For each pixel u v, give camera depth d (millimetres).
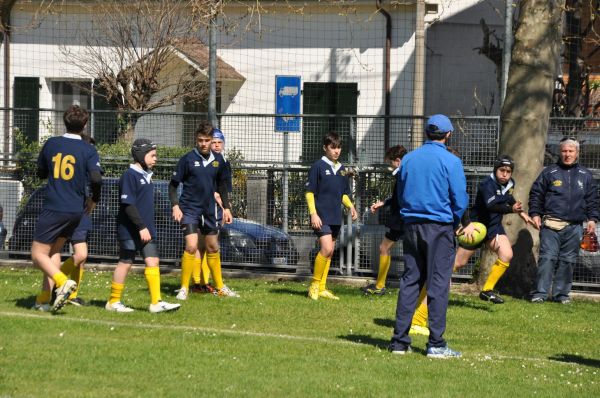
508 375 20500
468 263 35250
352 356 21656
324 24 57344
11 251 37938
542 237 32812
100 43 56500
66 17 57125
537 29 33906
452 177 21875
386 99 57188
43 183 38156
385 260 32531
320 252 30859
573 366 22219
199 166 29859
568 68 47062
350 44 57344
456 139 35281
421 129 36062
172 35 53438
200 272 31406
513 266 33875
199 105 56281
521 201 33969
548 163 36250
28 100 57875
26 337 21969
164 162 37406
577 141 33344
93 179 25484
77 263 27375
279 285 34531
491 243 31422
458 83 63188
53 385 17656
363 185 35969
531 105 33969
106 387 17688
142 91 52719
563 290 32938
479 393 18531
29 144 38188
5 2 42188
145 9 54344
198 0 37469
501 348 24266
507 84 34562
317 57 57625
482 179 34969
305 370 19828
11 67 57812
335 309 28953
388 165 35781
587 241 34469
